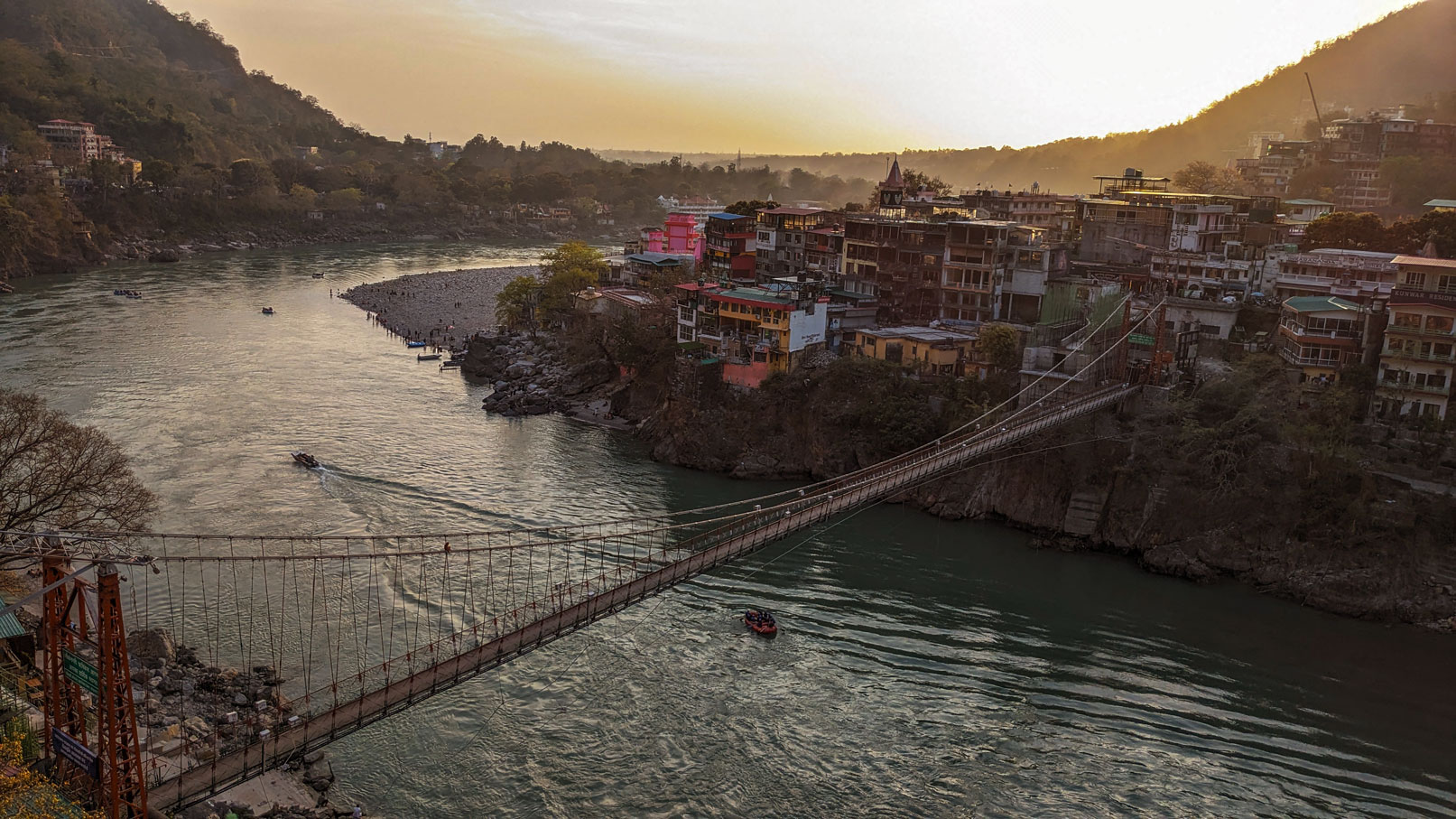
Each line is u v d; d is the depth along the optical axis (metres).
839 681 55.97
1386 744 52.84
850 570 71.62
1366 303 89.31
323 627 56.75
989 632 63.16
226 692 48.97
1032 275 102.62
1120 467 78.38
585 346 114.69
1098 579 72.81
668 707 52.47
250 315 151.25
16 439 57.75
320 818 41.91
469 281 189.88
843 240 115.19
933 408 88.00
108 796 33.41
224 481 80.50
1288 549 72.19
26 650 47.41
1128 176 135.25
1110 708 54.91
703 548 62.81
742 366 96.69
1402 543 69.94
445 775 46.06
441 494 80.31
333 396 109.38
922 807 45.81
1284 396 79.88
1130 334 87.06
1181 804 46.97
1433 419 75.19
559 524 75.19
